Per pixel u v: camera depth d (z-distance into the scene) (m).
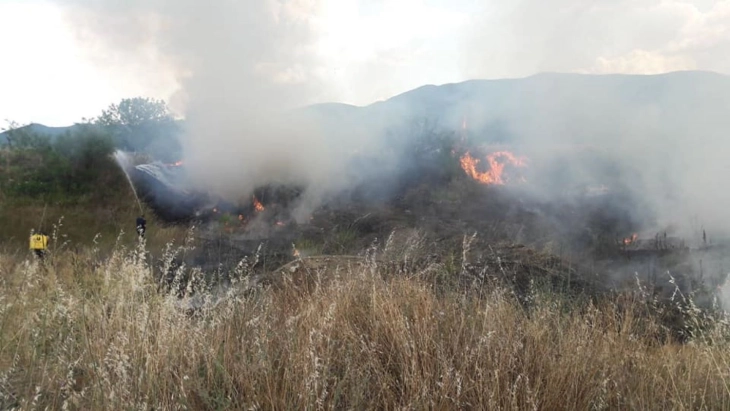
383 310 3.18
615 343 3.10
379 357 2.87
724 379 2.54
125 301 3.33
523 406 2.37
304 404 2.29
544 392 2.52
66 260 5.63
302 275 4.82
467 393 2.49
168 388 2.43
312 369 2.48
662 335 3.94
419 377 2.47
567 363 2.71
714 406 2.54
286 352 2.76
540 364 2.70
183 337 2.84
